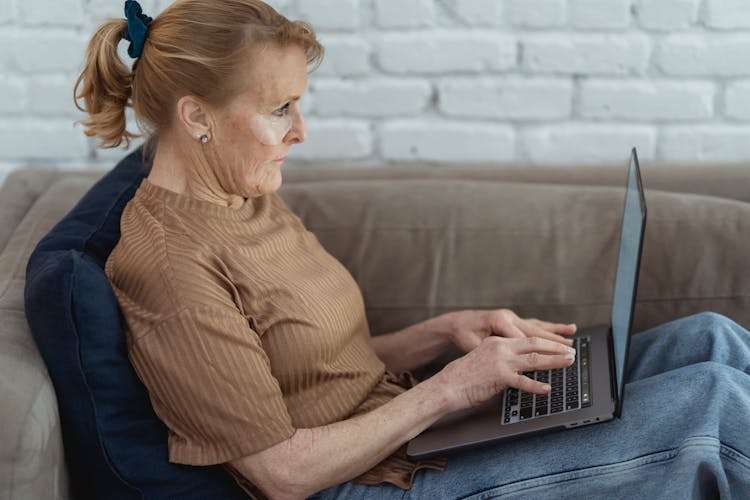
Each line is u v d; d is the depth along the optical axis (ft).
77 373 3.70
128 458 3.75
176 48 3.80
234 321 3.75
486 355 4.11
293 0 6.05
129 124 6.24
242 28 3.77
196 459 3.74
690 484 3.56
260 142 3.95
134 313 3.79
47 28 6.07
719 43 6.08
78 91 6.18
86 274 3.70
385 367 4.73
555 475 3.84
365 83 6.22
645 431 3.85
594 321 5.19
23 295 4.24
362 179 5.93
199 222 4.00
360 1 6.05
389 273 5.29
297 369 4.04
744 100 6.19
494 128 6.31
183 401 3.70
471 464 4.01
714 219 5.19
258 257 4.12
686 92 6.18
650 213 5.24
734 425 3.76
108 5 6.04
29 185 5.74
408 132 6.32
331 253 5.34
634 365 4.60
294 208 5.45
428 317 5.25
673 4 6.02
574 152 6.33
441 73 6.20
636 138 6.30
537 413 4.06
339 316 4.28
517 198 5.43
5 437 3.39
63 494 3.75
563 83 6.20
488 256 5.27
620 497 3.76
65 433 3.78
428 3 6.06
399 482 4.00
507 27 6.11
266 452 3.74
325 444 3.81
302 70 3.96
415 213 5.38
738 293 5.07
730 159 6.31
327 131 6.32
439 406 4.01
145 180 4.14
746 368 4.28
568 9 6.06
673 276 5.13
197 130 3.91
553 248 5.25
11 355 3.67
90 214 4.46
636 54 6.12
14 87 6.16
